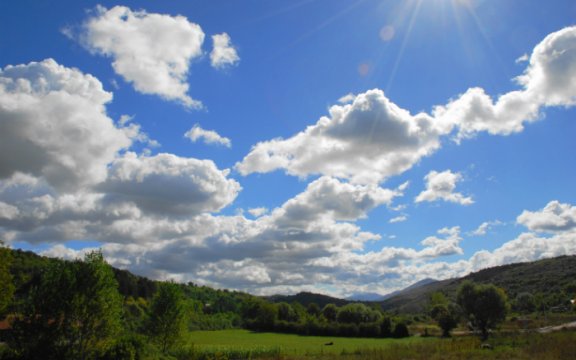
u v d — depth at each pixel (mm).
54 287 27188
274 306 123625
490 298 65375
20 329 26484
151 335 41625
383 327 90938
